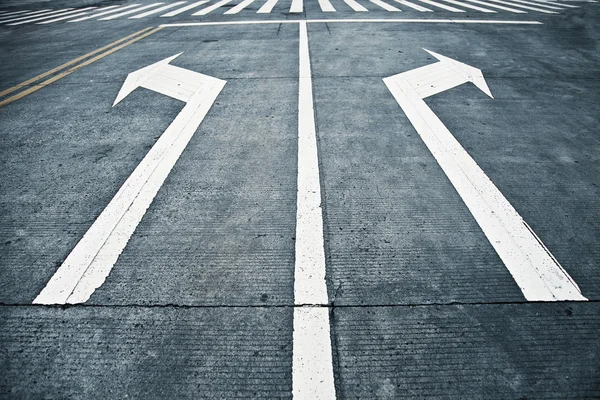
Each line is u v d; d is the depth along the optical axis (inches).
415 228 120.3
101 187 142.3
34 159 161.2
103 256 110.7
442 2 535.8
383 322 91.2
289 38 343.0
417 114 197.0
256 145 169.8
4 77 263.6
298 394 76.9
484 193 135.9
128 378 79.8
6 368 81.7
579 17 427.8
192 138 176.7
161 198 135.7
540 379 79.1
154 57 298.4
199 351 85.2
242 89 231.9
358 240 115.9
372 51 300.4
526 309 93.7
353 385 78.4
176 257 110.3
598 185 138.9
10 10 575.5
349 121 190.4
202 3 569.3
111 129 186.7
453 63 270.1
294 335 88.4
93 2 637.3
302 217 125.6
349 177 146.1
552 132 177.2
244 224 122.9
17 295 98.6
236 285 101.3
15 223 124.3
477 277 102.8
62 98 225.6
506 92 222.7
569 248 111.4
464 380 79.2
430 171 149.1
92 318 92.5
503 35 348.5
